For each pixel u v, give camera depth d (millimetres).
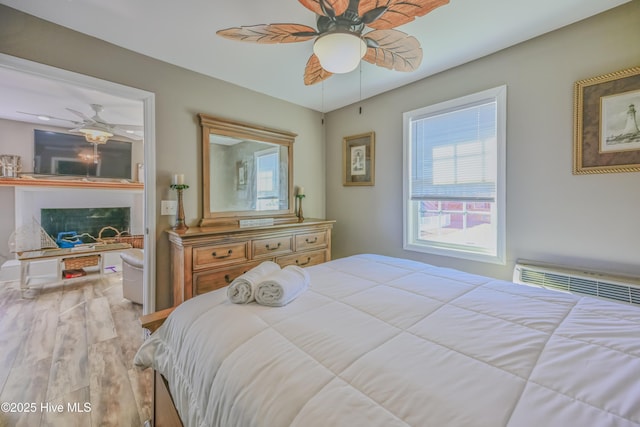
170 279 2197
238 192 2635
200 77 2352
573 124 1750
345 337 849
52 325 2438
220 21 1680
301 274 1377
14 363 1854
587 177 1718
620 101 1591
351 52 1402
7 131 3850
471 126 2248
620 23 1579
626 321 952
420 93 2520
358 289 1299
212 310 1084
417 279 1456
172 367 1009
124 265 2975
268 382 676
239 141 2641
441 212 2525
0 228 3832
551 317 989
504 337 849
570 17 1668
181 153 2258
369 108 2961
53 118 3701
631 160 1571
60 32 1700
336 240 3369
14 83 2615
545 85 1846
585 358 730
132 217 5023
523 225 1973
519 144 1970
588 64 1687
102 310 2789
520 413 544
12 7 1541
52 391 1585
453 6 1554
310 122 3291
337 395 608
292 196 3096
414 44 1565
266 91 2756
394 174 2773
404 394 602
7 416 1391
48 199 4254
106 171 4609
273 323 947
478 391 608
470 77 2195
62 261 3693
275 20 1673
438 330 896
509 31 1800
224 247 2139
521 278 1908
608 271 1650
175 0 1496
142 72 2039
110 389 1610
